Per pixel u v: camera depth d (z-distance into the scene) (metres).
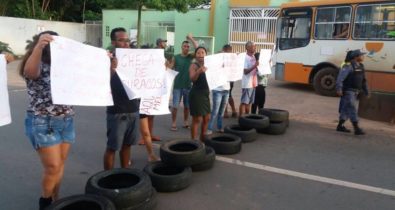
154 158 5.99
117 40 4.92
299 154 6.79
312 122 9.48
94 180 4.30
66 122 3.73
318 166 6.18
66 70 3.57
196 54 6.41
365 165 6.32
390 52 12.30
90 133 7.86
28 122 3.61
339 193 5.14
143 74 5.03
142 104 5.62
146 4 23.36
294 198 4.93
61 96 3.55
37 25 28.20
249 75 8.56
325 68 13.86
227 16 24.61
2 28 25.86
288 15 14.88
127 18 29.69
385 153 7.03
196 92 6.48
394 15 12.10
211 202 4.71
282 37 15.19
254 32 23.30
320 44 14.00
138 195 4.07
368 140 7.91
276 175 5.71
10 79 15.75
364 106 10.18
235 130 7.57
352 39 13.14
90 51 3.75
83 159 6.21
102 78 3.89
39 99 3.54
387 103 9.62
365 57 12.86
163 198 4.79
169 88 5.79
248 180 5.47
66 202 3.74
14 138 7.28
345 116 8.42
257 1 22.83
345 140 7.88
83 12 38.62
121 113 4.70
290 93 14.31
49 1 35.88
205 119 6.74
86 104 3.77
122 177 4.55
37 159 6.11
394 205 4.83
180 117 9.67
